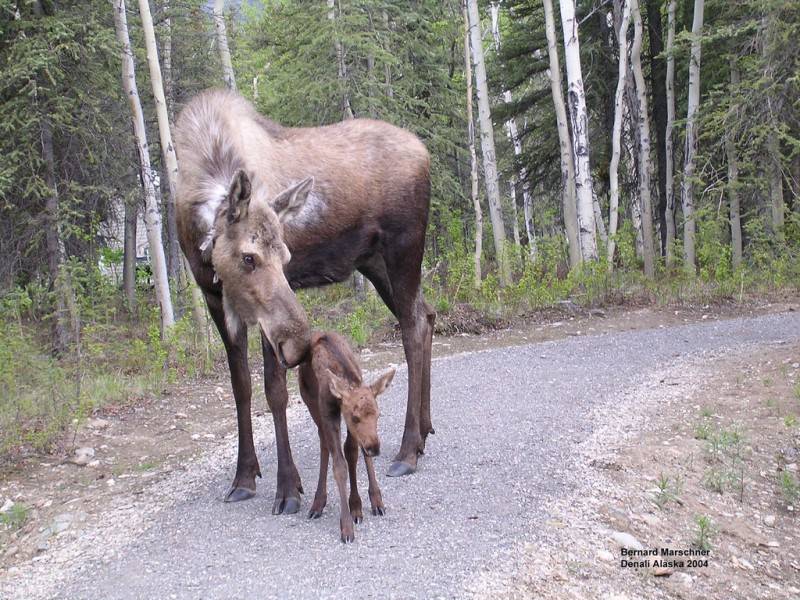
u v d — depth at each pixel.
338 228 6.17
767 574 4.81
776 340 11.17
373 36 16.64
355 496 5.08
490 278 14.95
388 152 6.55
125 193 14.49
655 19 21.83
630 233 19.72
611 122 22.84
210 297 5.52
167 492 6.05
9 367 8.15
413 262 6.55
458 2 21.64
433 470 6.08
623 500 5.45
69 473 6.75
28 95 12.26
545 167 23.67
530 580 4.27
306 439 7.27
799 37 14.93
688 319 13.85
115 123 14.45
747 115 16.03
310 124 17.11
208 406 8.91
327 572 4.41
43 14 13.07
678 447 6.62
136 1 16.69
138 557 4.84
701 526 5.02
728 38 17.83
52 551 5.11
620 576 4.43
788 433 7.07
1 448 7.04
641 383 9.00
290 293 4.77
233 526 5.19
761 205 19.06
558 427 7.20
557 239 18.67
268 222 4.82
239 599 4.19
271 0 24.48
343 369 4.79
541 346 11.74
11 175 12.59
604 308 14.97
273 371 5.33
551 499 5.39
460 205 22.78
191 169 5.46
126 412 8.59
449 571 4.36
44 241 13.94
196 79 20.17
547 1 18.17
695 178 16.62
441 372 10.02
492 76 22.91
